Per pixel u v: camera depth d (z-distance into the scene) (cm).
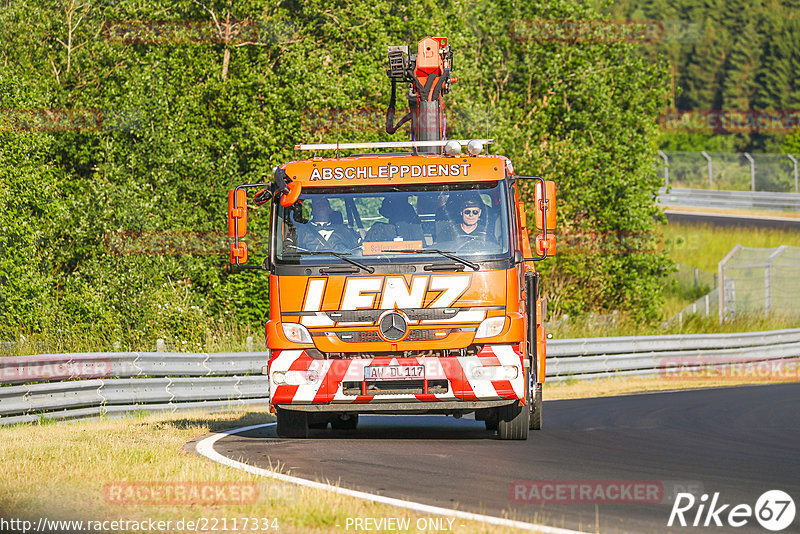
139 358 4531
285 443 3055
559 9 10031
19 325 6512
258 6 7925
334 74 8150
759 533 1864
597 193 9750
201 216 7794
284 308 3003
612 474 2464
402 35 8962
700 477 2470
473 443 3103
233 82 7881
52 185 6981
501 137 9112
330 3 8462
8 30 7962
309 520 1798
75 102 7769
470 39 9494
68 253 7262
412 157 3070
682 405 5006
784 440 3441
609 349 7138
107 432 3334
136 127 7644
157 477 2225
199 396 4881
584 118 9844
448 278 2973
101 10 8319
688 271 13212
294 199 3027
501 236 3011
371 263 2984
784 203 17075
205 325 6962
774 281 11988
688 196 17775
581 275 9806
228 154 7894
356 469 2459
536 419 3656
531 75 10081
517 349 2989
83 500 1984
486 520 1817
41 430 3491
